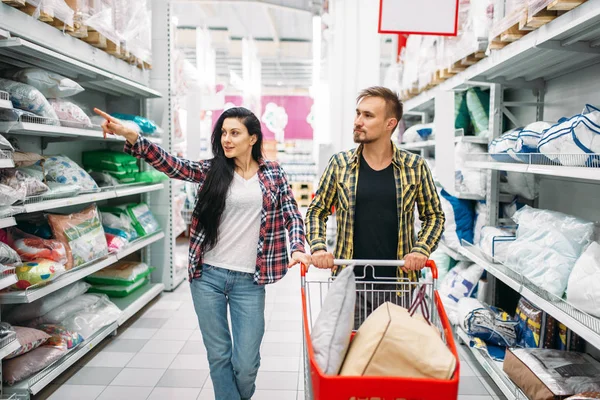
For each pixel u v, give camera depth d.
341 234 2.04
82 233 3.00
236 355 2.12
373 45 6.32
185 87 5.13
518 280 2.33
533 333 2.63
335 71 6.50
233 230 2.07
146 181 4.11
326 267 1.74
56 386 2.69
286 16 10.46
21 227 2.93
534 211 2.57
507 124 3.81
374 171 2.02
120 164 3.75
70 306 3.06
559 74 2.98
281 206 2.18
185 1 8.23
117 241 3.48
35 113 2.54
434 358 1.23
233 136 2.03
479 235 3.47
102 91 4.11
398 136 5.92
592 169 1.70
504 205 3.43
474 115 3.72
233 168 2.11
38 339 2.56
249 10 9.84
